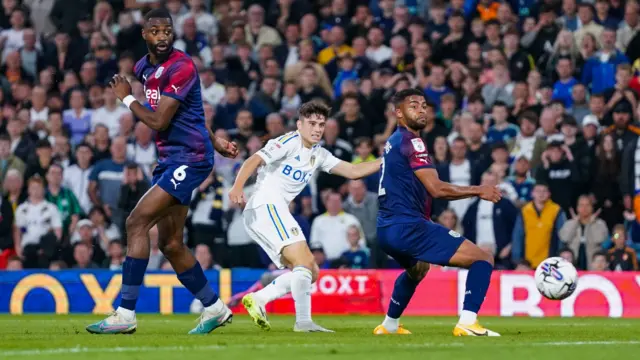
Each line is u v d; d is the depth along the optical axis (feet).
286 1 191.01
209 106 164.55
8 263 151.23
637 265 142.10
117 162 158.30
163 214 79.00
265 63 180.55
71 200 159.12
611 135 150.41
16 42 193.36
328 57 181.78
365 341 70.44
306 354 58.75
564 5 179.52
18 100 178.91
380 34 181.57
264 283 134.00
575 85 163.84
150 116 76.95
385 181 78.48
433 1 185.57
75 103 173.68
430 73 170.81
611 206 149.79
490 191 75.20
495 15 184.03
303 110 86.12
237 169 154.40
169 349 61.93
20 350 61.62
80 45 191.72
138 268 78.38
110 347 64.08
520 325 105.29
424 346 64.85
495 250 146.10
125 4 201.36
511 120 163.12
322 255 143.33
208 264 146.10
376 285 134.00
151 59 79.61
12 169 161.48
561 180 149.18
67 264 155.22
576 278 81.30
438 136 152.15
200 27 191.01
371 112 164.96
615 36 169.68
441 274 133.39
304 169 86.22
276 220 84.58
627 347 66.08
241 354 58.59
